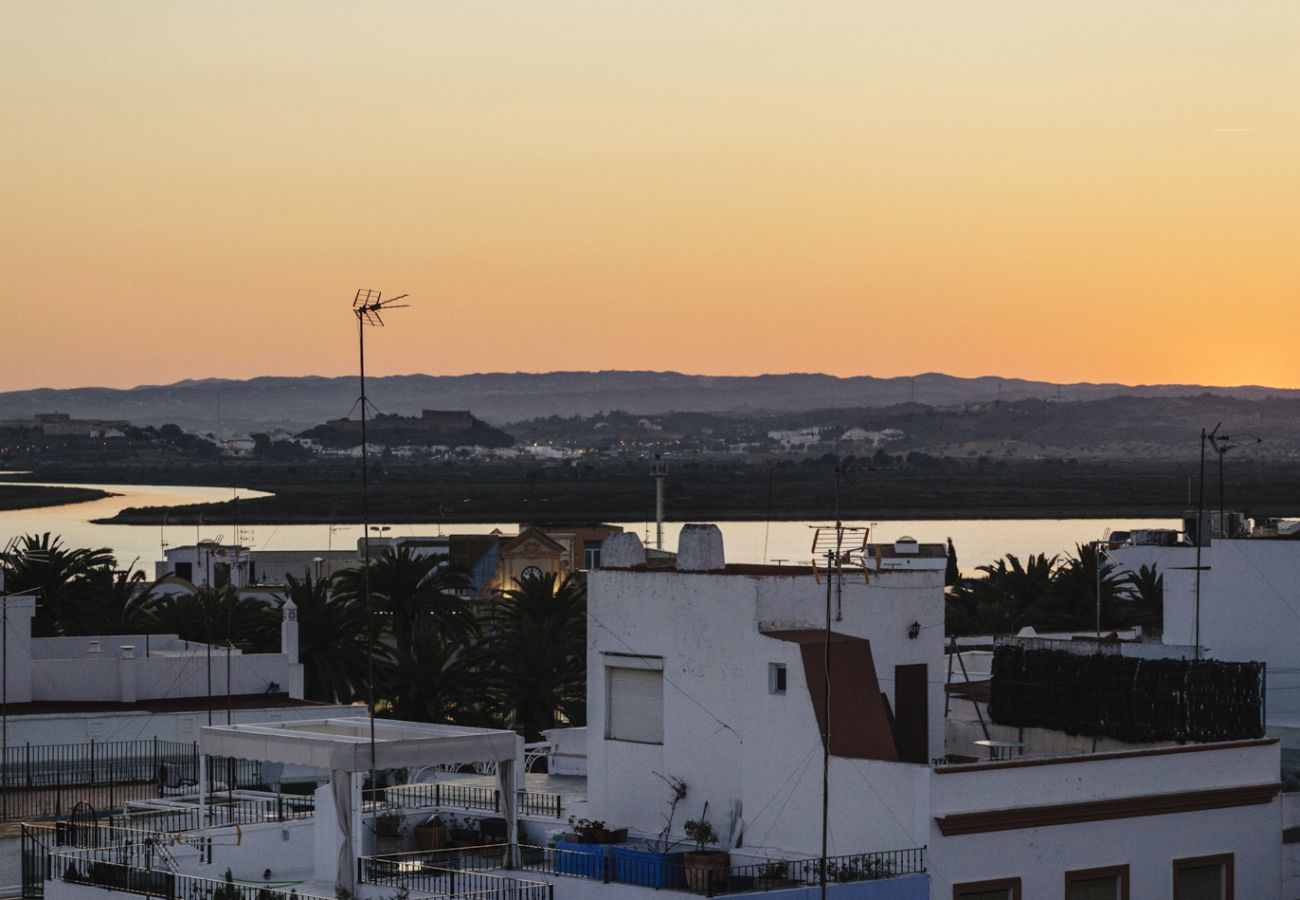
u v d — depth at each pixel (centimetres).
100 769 7531
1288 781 5047
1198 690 4769
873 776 4194
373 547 17500
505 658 9969
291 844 4922
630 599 4756
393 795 5247
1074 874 4325
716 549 4716
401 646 10644
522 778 5275
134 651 8881
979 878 4178
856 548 4728
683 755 4616
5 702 7881
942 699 4716
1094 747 4822
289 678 8919
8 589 10988
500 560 16988
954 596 11300
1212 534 7638
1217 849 4572
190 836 4984
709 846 4475
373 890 4416
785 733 4384
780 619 4522
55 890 4766
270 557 18950
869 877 4072
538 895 4209
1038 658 4997
